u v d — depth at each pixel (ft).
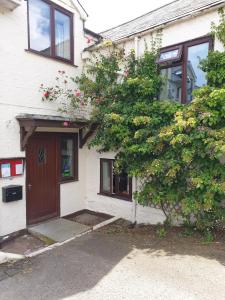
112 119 19.74
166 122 19.38
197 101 16.65
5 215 19.45
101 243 18.65
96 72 22.98
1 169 18.94
